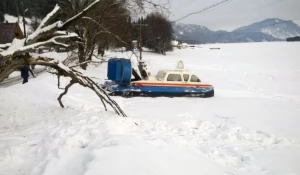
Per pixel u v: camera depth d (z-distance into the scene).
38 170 4.97
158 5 8.73
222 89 24.84
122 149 5.12
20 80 21.78
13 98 11.58
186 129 9.73
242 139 9.01
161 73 18.62
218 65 43.09
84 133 6.71
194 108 13.73
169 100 16.06
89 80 8.27
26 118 9.39
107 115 9.14
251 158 7.27
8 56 5.46
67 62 12.45
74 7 18.55
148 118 11.02
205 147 7.87
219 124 10.52
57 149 5.69
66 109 10.24
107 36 18.91
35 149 5.93
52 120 8.65
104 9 18.06
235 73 34.00
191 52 63.47
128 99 15.90
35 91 14.20
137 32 28.70
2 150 5.77
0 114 9.49
